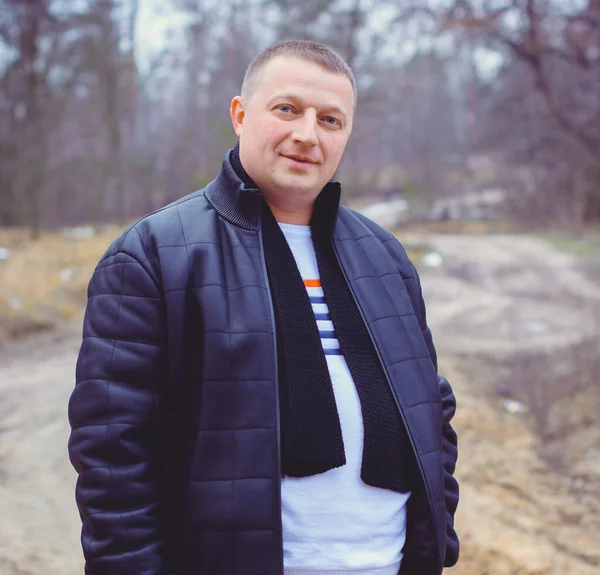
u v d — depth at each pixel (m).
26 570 3.46
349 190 41.25
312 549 1.36
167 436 1.40
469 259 22.83
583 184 30.42
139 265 1.38
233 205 1.48
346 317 1.50
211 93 34.19
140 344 1.36
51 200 30.56
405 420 1.46
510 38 8.05
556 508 4.24
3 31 24.30
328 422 1.37
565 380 7.17
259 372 1.34
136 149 35.09
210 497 1.30
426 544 1.48
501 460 5.04
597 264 20.50
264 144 1.49
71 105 29.53
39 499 4.34
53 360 8.30
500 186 44.94
